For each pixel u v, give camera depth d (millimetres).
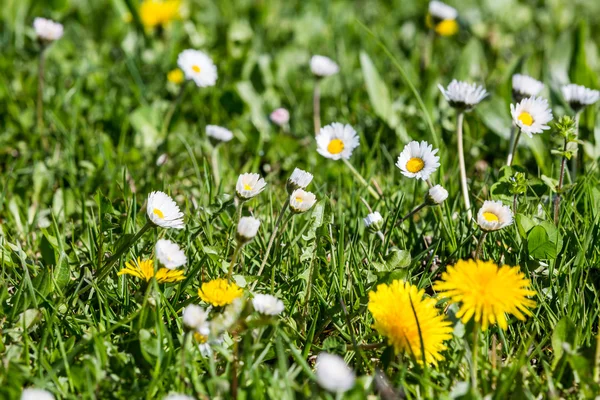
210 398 710
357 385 695
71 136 938
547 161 907
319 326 773
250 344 731
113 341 742
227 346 739
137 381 717
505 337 761
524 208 805
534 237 776
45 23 955
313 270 774
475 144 942
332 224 827
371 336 756
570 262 777
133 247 793
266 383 716
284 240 815
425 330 721
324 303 769
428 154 783
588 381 711
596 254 794
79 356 729
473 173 933
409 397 709
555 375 729
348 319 743
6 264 787
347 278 791
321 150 831
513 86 871
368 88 968
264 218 849
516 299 716
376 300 726
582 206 835
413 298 727
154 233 787
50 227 854
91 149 940
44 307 755
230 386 715
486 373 729
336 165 931
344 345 741
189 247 790
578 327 747
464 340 729
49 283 756
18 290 750
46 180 896
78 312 767
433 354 721
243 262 789
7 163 936
